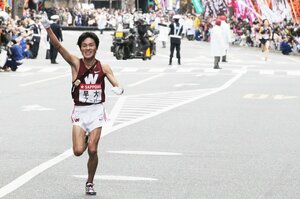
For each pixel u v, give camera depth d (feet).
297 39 442.50
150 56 351.25
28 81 233.35
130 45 344.49
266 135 128.47
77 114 83.56
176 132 130.31
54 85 220.43
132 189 85.76
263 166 100.42
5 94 193.47
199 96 193.06
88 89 83.25
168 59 359.25
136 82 235.20
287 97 193.06
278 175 94.48
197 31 624.59
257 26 518.78
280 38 461.37
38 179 90.53
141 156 106.63
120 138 122.72
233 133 130.21
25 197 81.35
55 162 101.35
